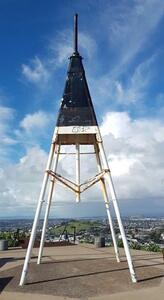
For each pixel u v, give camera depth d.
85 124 15.67
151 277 14.11
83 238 32.75
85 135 16.66
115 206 14.62
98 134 15.62
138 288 12.41
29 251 13.91
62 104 15.91
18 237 27.61
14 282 13.69
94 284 13.12
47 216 17.77
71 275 14.81
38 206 14.54
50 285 13.12
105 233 38.88
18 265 17.59
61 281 13.73
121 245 25.58
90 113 15.77
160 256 20.06
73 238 31.38
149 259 18.91
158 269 15.77
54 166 17.31
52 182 17.39
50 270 16.00
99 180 17.78
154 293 11.70
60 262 18.31
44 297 11.48
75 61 16.50
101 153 15.45
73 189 16.97
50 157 15.44
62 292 12.07
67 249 24.36
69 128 15.63
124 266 16.69
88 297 11.39
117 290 12.20
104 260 18.81
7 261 19.00
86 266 16.88
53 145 15.52
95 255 20.98
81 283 13.33
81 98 15.94
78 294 11.77
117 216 14.49
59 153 17.47
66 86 16.17
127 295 11.50
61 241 27.98
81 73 16.33
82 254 21.52
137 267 16.33
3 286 13.09
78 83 16.17
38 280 13.97
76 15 17.05
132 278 13.45
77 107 15.82
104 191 18.27
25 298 11.37
